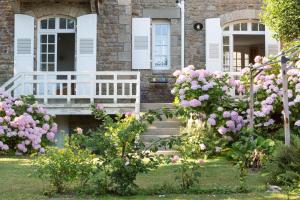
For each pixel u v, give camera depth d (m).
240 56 17.22
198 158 10.55
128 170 6.76
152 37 16.67
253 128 10.73
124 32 16.11
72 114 14.14
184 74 12.75
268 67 11.86
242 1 16.41
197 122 12.01
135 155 6.98
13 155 12.05
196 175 7.14
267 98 11.51
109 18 16.12
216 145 10.95
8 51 16.05
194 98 12.23
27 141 12.04
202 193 6.95
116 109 14.02
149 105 14.23
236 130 11.30
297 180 7.29
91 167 6.96
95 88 14.46
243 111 12.01
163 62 16.66
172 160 7.17
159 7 16.48
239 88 12.40
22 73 14.23
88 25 15.88
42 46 16.19
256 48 17.19
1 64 16.03
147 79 16.31
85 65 15.86
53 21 16.16
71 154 7.00
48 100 14.93
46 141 12.72
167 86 16.30
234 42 17.20
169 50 16.56
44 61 16.19
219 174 8.61
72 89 15.84
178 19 16.44
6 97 12.97
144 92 16.27
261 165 8.97
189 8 16.42
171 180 7.97
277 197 6.57
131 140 6.97
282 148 7.88
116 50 16.09
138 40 16.39
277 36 13.29
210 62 16.17
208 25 16.23
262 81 12.04
